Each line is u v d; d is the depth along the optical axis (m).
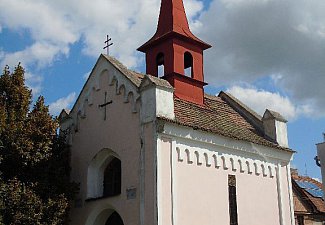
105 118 23.78
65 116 25.89
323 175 29.23
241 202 23.84
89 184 23.92
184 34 26.98
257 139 25.94
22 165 21.23
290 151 27.14
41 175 21.62
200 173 22.12
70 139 25.45
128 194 21.48
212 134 22.94
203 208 21.80
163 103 21.34
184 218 20.83
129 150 21.97
